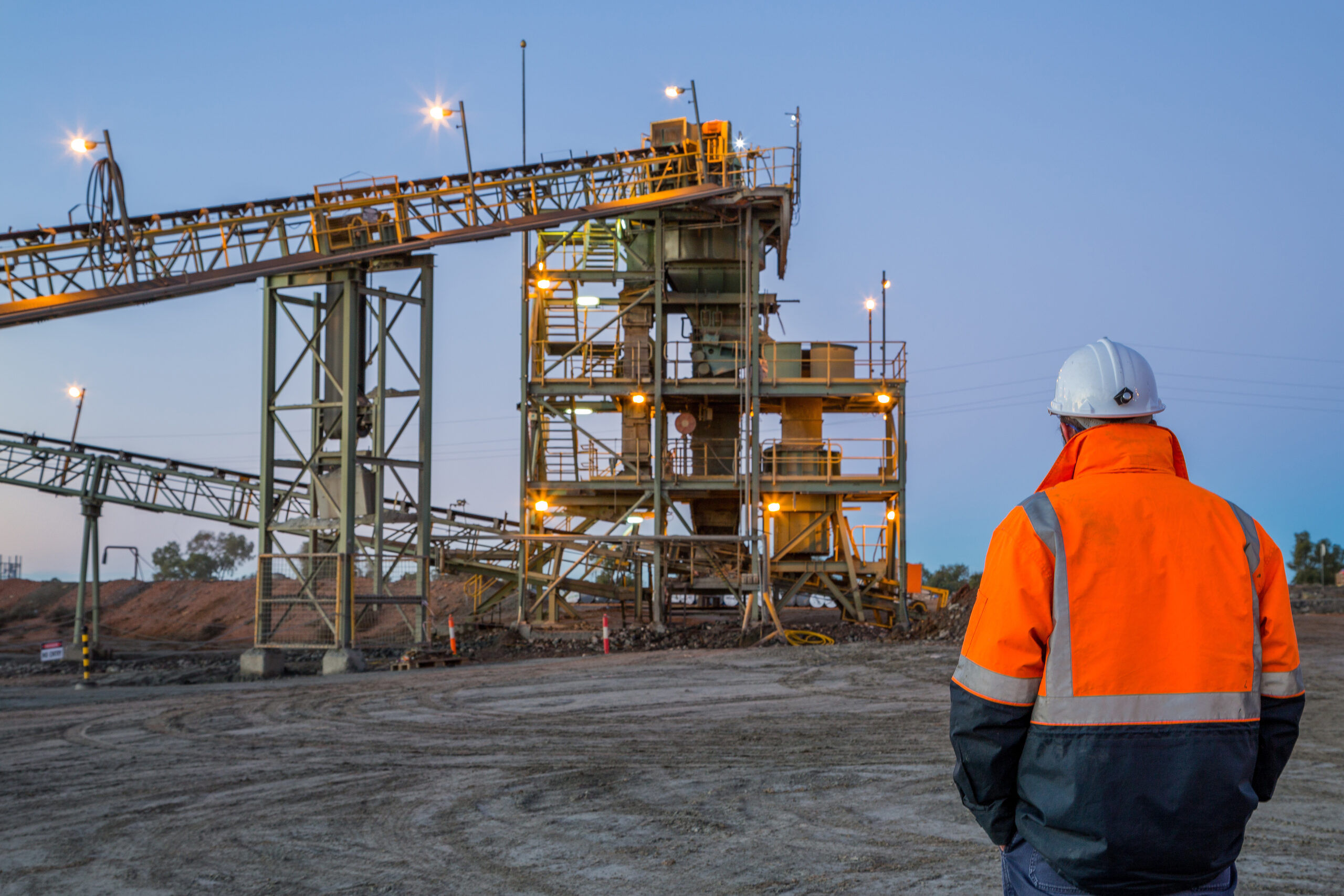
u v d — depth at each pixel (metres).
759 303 39.25
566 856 6.90
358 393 28.78
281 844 7.51
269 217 26.91
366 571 31.47
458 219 29.88
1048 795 2.43
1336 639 22.53
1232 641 2.42
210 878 6.67
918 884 5.97
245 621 56.06
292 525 28.36
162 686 24.89
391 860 6.95
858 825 7.52
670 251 39.47
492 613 46.62
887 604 38.91
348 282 28.30
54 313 24.20
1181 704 2.38
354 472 27.91
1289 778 8.88
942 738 11.89
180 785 10.20
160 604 61.22
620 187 35.16
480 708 16.45
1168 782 2.33
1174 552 2.45
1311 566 81.62
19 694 22.39
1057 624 2.45
